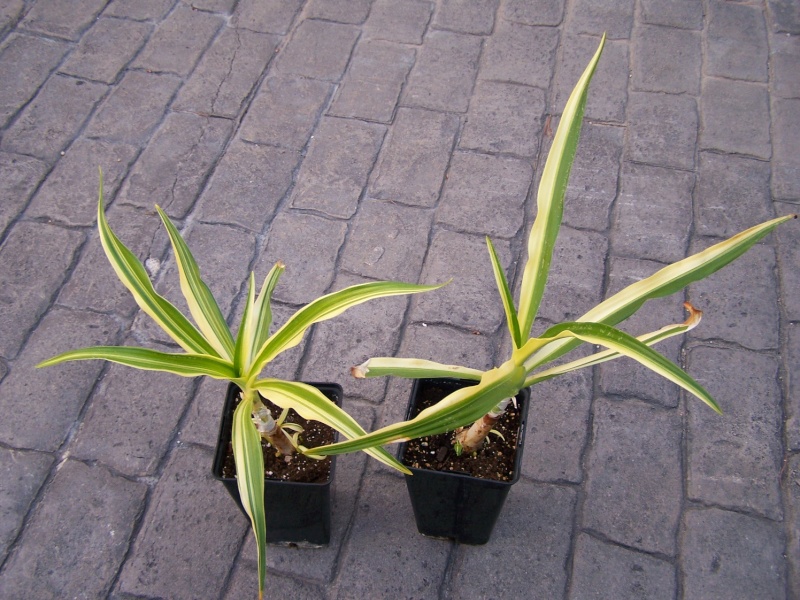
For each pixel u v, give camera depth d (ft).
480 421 4.32
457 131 8.23
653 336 3.91
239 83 8.64
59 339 6.65
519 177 7.86
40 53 8.86
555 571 5.50
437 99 8.52
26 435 6.10
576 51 8.97
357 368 4.04
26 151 7.97
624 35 9.13
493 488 4.58
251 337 4.27
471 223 7.50
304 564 5.55
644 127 8.25
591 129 8.23
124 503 5.79
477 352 6.64
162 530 5.67
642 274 7.13
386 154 8.04
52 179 7.75
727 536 5.62
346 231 7.43
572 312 6.87
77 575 5.47
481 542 5.53
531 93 8.58
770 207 7.58
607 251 7.28
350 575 5.50
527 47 9.02
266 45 9.04
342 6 9.46
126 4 9.42
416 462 4.75
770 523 5.68
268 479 4.61
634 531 5.66
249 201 7.64
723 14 9.32
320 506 4.94
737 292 6.95
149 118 8.30
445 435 4.88
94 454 6.02
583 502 5.80
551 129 8.27
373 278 7.11
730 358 6.54
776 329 6.71
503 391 3.65
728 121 8.28
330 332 6.72
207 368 3.88
